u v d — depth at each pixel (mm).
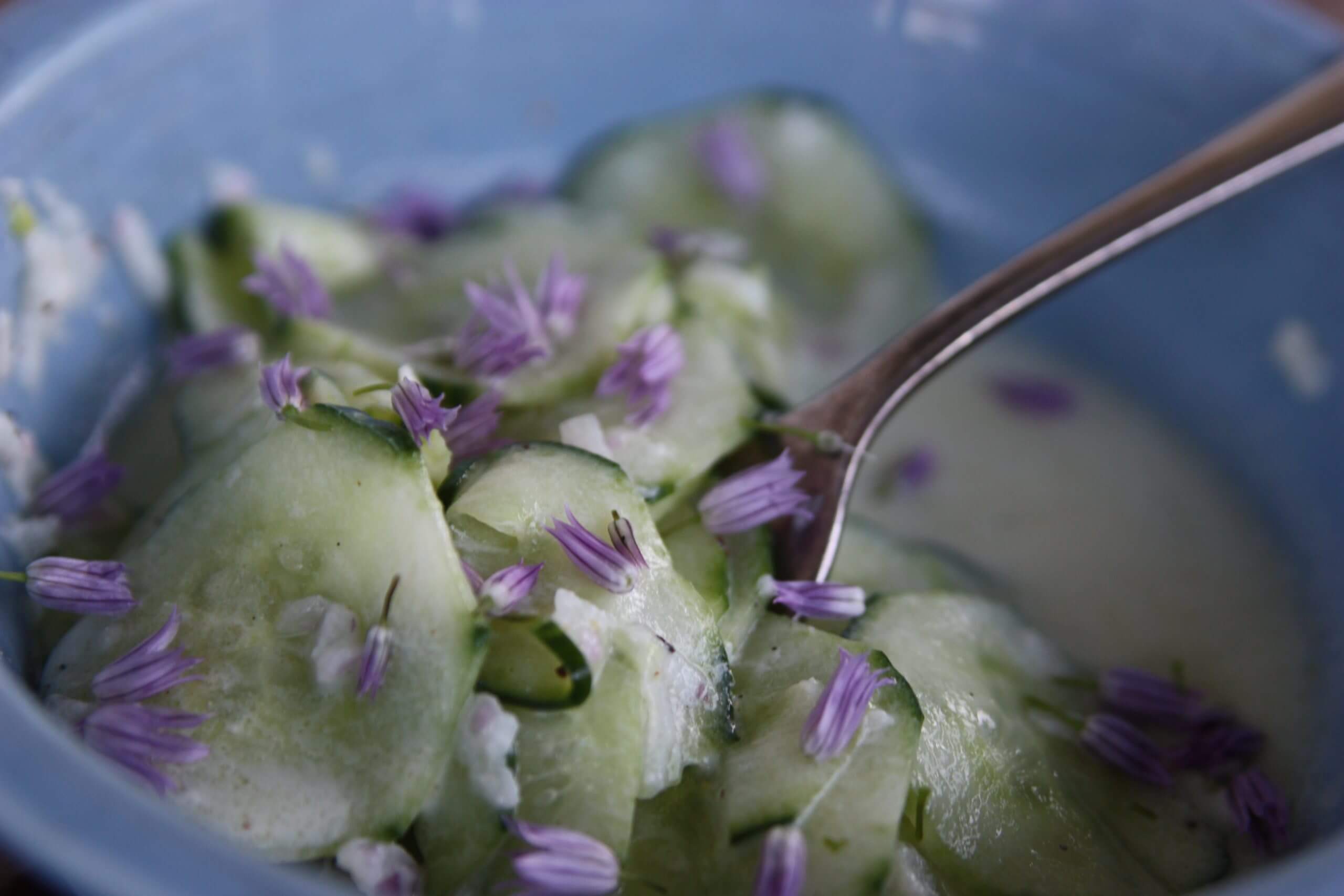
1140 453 279
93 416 253
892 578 247
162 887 173
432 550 201
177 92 262
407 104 289
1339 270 269
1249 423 275
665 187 303
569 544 208
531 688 202
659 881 206
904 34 294
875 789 204
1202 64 281
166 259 267
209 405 245
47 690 210
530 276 271
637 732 203
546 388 238
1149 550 267
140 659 205
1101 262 264
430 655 199
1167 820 227
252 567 210
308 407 210
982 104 297
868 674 208
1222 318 281
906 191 303
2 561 225
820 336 294
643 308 254
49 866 174
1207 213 277
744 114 302
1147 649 256
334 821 199
